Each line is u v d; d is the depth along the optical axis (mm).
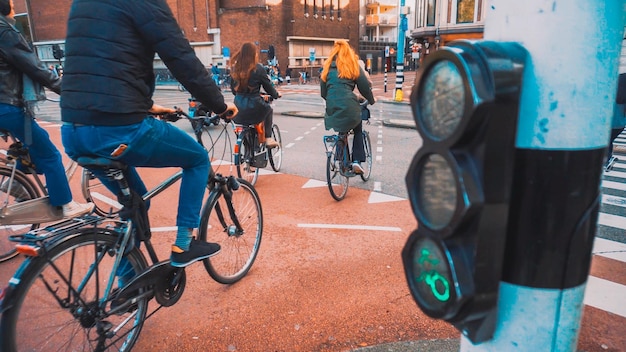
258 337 2805
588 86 1020
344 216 5004
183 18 41219
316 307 3145
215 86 2580
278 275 3623
